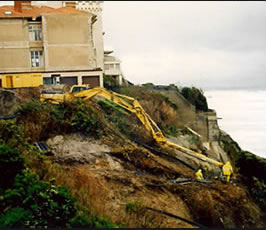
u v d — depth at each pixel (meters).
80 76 32.69
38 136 21.41
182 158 26.77
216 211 18.44
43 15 32.38
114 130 24.81
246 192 21.69
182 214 17.45
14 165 14.50
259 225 19.12
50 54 32.72
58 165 17.91
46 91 25.31
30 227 12.66
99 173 19.14
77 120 23.06
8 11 33.03
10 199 13.37
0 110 23.08
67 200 14.20
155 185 19.06
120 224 14.61
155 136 24.83
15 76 28.19
